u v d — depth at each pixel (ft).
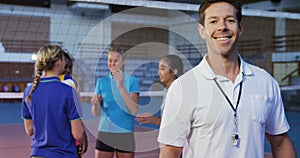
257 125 4.18
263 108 4.23
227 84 4.12
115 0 22.31
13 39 49.78
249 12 33.22
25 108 7.14
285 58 48.16
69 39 50.39
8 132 22.47
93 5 48.49
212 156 4.12
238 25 4.14
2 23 49.03
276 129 4.54
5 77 49.08
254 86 4.25
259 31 48.83
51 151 6.72
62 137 6.79
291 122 28.17
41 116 6.77
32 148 6.93
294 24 47.60
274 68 48.19
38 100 6.79
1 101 42.01
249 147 4.11
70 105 6.75
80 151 8.55
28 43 50.57
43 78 6.95
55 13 51.24
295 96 37.22
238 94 4.15
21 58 50.03
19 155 16.24
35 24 50.72
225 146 4.09
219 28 4.03
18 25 50.03
